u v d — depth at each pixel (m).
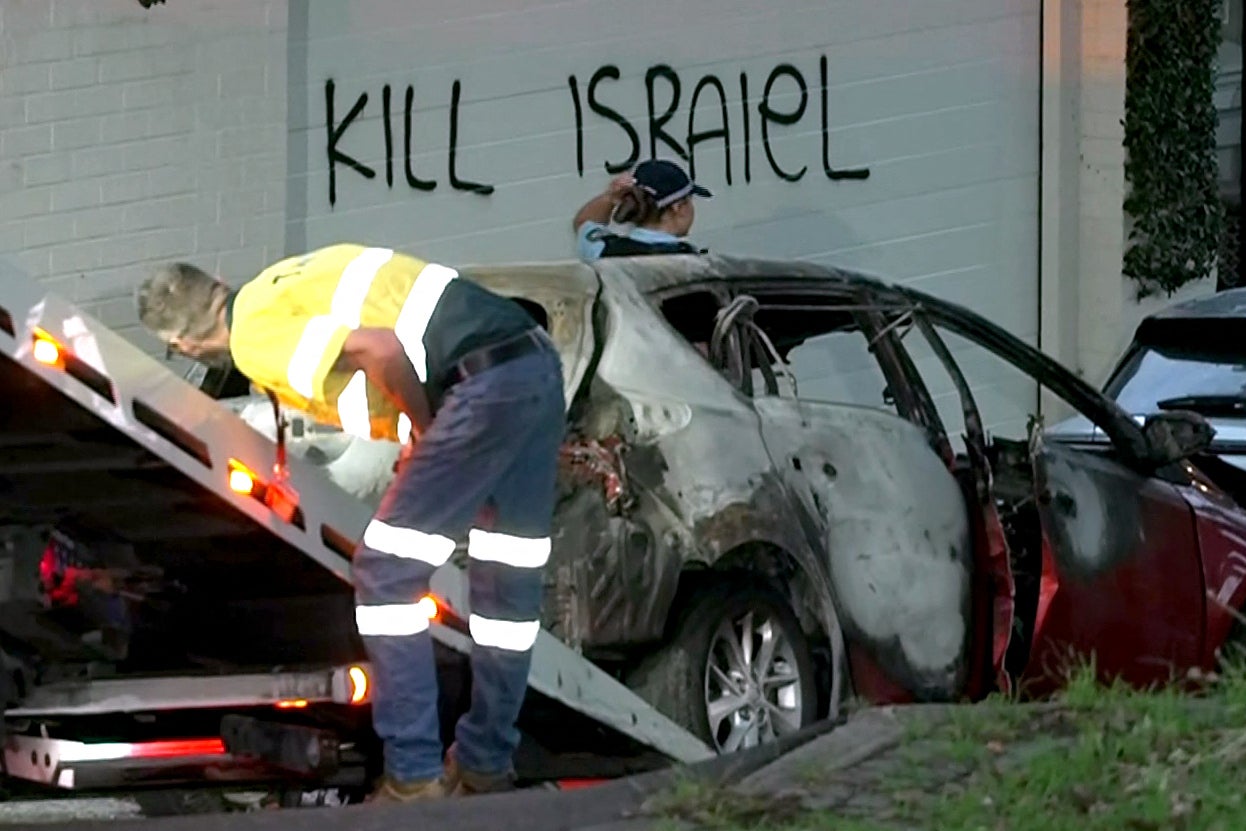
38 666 7.96
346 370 7.60
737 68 16.44
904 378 10.25
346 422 7.71
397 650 7.54
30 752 8.01
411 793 7.55
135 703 7.88
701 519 8.98
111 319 14.01
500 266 9.61
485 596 7.87
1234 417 12.94
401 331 7.55
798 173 16.77
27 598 7.69
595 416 9.04
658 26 16.06
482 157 15.45
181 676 7.99
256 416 9.67
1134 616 10.57
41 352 7.12
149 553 8.17
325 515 7.93
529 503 7.84
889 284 10.36
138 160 14.07
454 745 7.96
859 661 9.56
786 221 16.75
